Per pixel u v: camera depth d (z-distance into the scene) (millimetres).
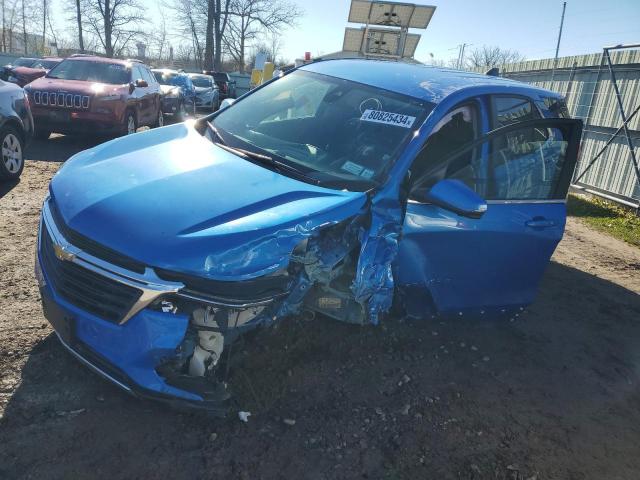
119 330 2451
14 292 3768
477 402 3383
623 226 8453
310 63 4605
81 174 2980
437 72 4137
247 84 38344
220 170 3021
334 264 2916
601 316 5023
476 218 3145
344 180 3141
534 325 4621
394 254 3094
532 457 2988
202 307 2555
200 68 52188
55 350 3158
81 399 2812
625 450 3195
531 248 3928
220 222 2551
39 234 2945
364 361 3547
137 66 11648
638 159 9242
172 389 2518
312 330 3676
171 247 2406
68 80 10164
